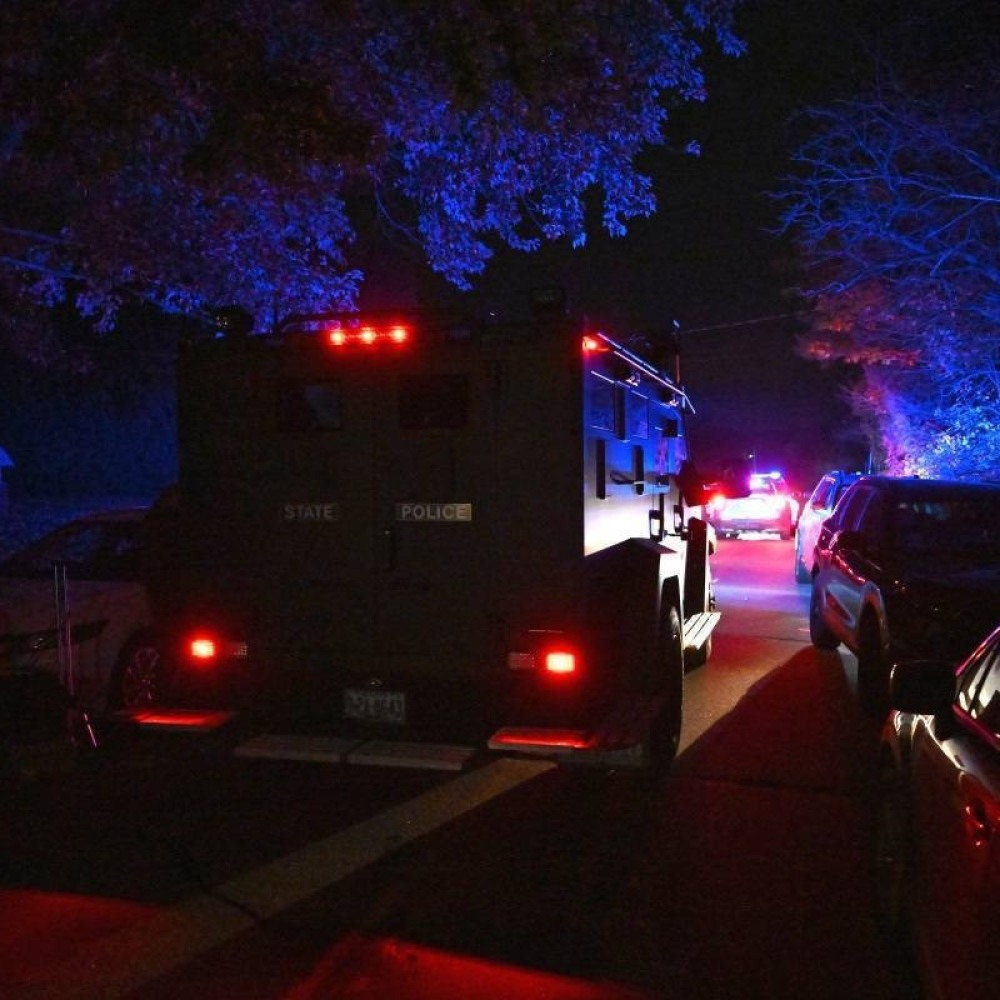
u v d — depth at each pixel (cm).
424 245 1421
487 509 587
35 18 801
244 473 622
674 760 719
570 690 579
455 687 595
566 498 577
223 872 532
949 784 350
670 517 860
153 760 732
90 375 3022
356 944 452
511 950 447
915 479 972
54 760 686
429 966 433
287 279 1331
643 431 742
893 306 2050
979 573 793
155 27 799
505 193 1284
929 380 2525
